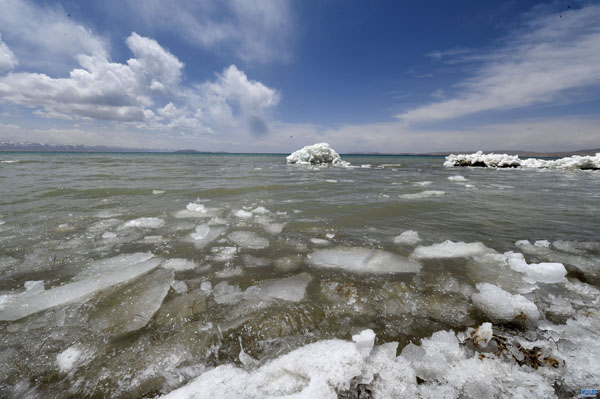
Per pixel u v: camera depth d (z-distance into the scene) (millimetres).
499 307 2086
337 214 5188
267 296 2273
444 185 10133
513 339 1768
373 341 1677
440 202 6391
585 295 2334
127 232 3912
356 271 2777
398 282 2535
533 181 12000
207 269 2795
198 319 1951
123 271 2715
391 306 2148
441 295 2320
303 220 4738
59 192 6805
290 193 7594
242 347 1686
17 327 1854
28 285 2414
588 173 17266
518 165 23062
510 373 1495
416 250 3398
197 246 3438
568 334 1812
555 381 1433
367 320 1971
